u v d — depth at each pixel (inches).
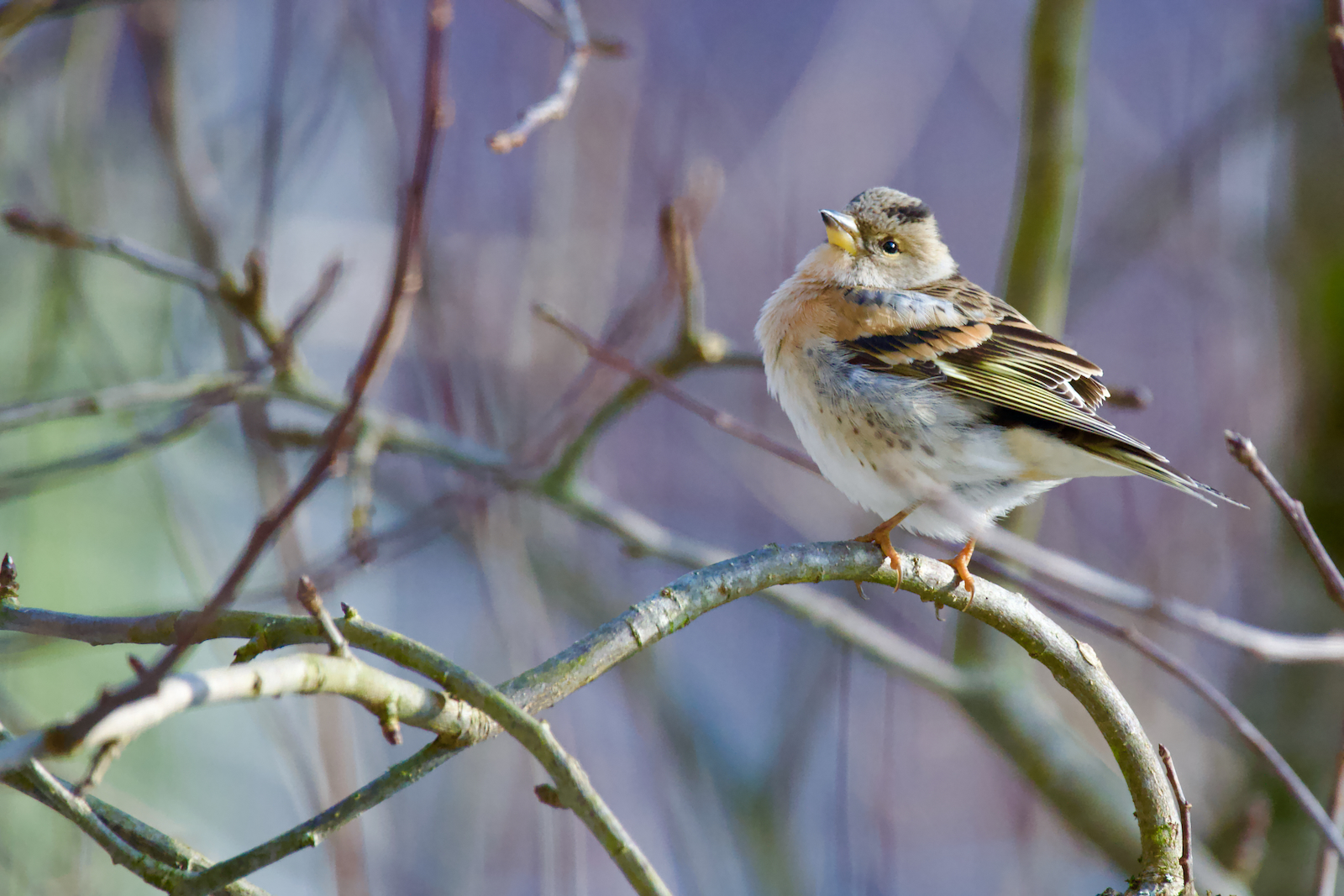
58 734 141.7
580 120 494.0
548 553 525.0
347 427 178.4
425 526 382.9
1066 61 387.2
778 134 605.9
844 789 397.1
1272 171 484.7
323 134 491.5
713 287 582.2
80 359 468.8
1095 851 458.6
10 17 243.3
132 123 513.7
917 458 310.0
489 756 496.7
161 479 434.0
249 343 443.5
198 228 381.1
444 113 209.6
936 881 551.5
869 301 324.5
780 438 535.8
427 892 461.1
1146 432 615.2
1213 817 481.4
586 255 483.5
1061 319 400.5
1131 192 615.5
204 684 153.3
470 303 462.9
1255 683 463.2
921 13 654.5
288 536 358.9
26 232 348.5
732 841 522.9
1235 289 569.6
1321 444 456.4
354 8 423.5
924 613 546.6
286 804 522.6
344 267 434.0
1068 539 548.4
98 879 417.1
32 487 349.7
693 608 216.4
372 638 179.5
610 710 597.6
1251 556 507.5
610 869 563.5
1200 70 644.1
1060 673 242.8
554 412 405.4
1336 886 422.3
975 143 687.7
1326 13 242.4
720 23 662.5
